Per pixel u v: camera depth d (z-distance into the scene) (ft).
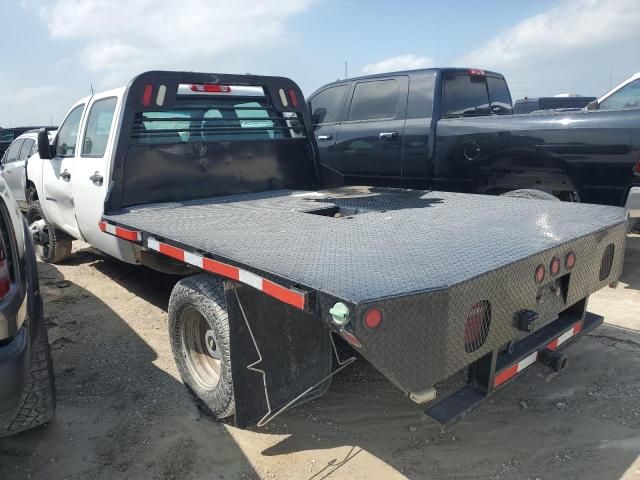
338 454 9.55
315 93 25.07
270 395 9.40
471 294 7.21
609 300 16.70
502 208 12.55
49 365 9.55
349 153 23.12
